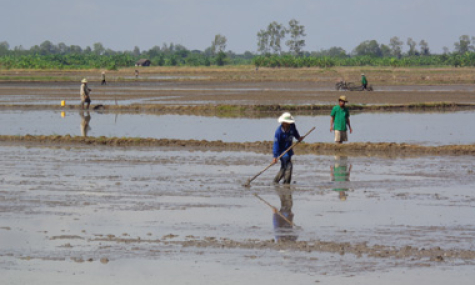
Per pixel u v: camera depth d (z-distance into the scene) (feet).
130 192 82.84
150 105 219.82
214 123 176.35
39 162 107.24
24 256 56.80
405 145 123.03
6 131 154.30
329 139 140.77
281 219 69.31
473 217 69.72
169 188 85.56
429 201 77.97
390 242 60.23
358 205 75.97
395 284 49.42
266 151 123.44
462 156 116.47
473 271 52.19
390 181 91.15
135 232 64.34
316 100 257.96
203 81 444.55
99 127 165.58
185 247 59.16
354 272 52.08
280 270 52.80
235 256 56.49
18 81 411.34
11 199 78.38
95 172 97.66
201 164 106.22
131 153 118.93
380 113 208.13
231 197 80.43
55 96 285.02
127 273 52.54
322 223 67.51
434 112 211.20
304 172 98.94
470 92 311.06
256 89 343.87
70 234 63.52
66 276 51.93
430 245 59.16
